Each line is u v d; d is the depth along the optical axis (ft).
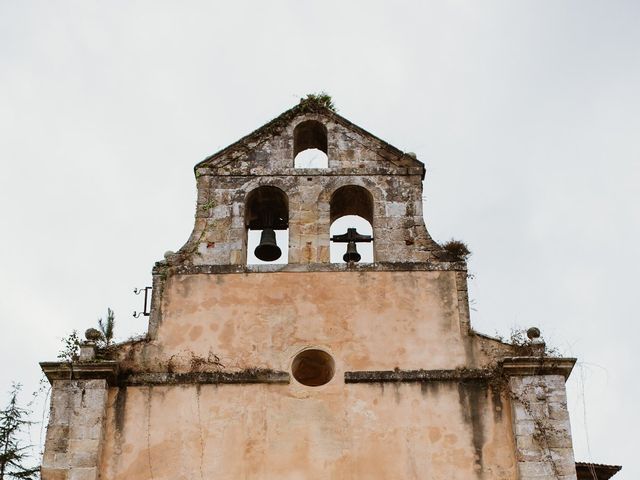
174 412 57.31
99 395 57.16
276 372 58.54
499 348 59.98
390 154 68.13
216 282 62.13
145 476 55.26
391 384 58.44
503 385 58.44
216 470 55.42
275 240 67.67
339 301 61.41
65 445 55.47
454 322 60.95
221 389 58.08
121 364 58.85
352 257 67.62
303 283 62.08
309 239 64.18
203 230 64.49
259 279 62.18
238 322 60.49
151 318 60.75
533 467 55.21
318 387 58.23
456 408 57.72
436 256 63.57
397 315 61.05
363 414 57.36
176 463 55.62
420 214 65.57
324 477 55.26
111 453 56.03
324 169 67.21
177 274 62.44
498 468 55.83
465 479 55.42
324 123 69.62
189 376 58.39
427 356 59.57
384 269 62.75
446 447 56.39
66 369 57.82
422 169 67.46
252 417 57.16
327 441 56.39
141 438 56.44
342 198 67.67
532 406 57.21
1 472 72.90
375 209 65.62
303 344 59.77
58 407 56.75
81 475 54.49
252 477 55.16
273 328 60.29
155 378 58.34
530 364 58.39
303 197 65.92
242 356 59.26
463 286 62.34
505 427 57.26
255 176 67.00
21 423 75.36
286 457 55.83
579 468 58.80
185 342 59.82
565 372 58.54
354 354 59.47
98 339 60.13
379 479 55.26
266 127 69.21
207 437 56.44
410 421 57.21
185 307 61.16
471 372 58.85
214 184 66.59
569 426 56.54
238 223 64.85
